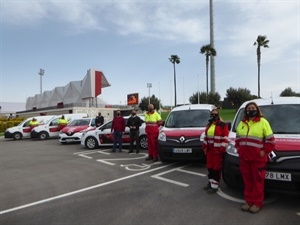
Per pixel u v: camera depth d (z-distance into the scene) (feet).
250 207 14.88
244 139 14.90
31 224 14.30
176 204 16.37
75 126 54.34
